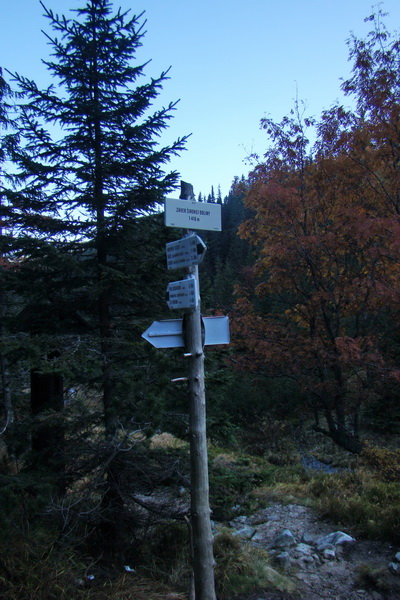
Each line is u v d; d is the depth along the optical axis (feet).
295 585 14.76
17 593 12.05
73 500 14.79
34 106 17.39
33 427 15.51
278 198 26.07
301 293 28.17
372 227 22.41
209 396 19.15
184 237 10.53
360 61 24.16
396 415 40.96
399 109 23.09
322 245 25.44
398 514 17.87
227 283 73.36
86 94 18.02
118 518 15.75
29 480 13.89
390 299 23.71
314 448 41.22
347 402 26.48
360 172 25.26
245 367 27.22
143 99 17.60
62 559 13.87
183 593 13.89
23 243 15.62
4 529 12.85
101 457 15.21
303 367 27.04
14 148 19.36
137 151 18.17
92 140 17.58
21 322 17.37
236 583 14.62
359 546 17.04
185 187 10.80
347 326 30.55
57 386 19.76
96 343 16.44
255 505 22.33
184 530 17.57
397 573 14.65
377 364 24.22
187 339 10.47
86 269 17.74
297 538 18.62
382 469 21.39
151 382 15.52
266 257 28.40
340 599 13.87
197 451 10.38
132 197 17.19
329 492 23.22
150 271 17.07
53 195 17.40
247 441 43.06
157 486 16.87
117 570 14.82
